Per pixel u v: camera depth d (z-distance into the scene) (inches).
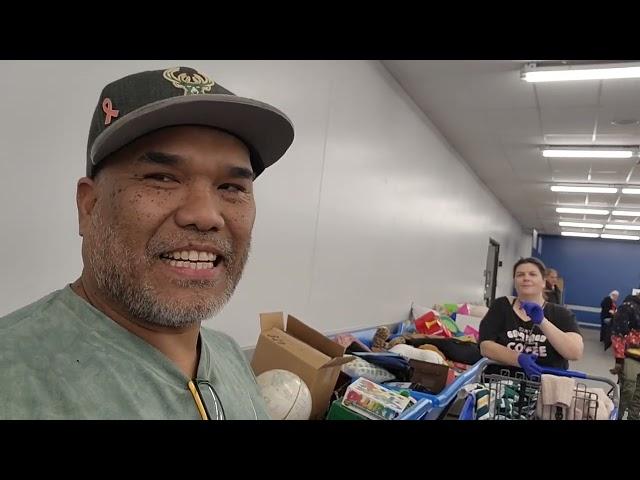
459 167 251.8
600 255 585.9
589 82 141.7
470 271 304.2
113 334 23.8
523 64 134.1
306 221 108.0
